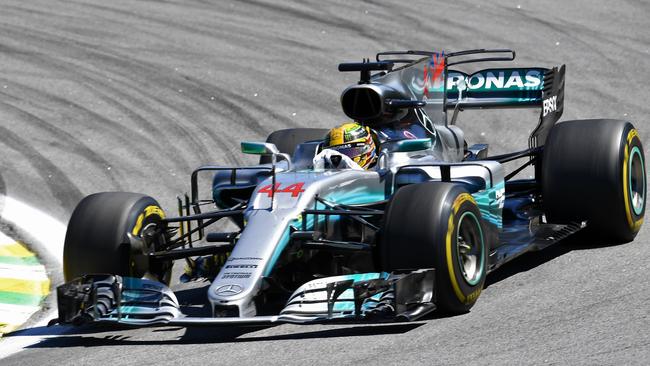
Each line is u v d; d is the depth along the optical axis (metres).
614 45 63.03
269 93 58.12
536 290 26.73
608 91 54.97
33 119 54.53
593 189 29.78
